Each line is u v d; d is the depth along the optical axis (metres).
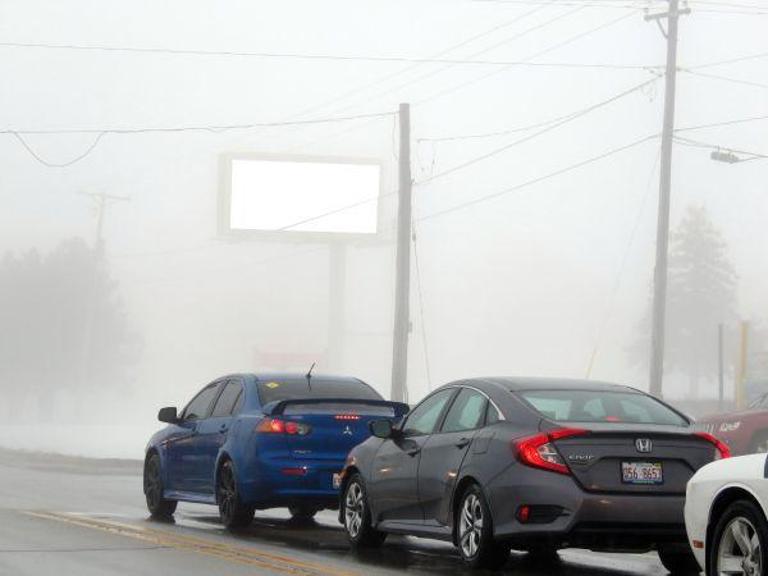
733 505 16.14
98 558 21.64
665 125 58.16
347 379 29.00
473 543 20.44
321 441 26.72
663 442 19.61
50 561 21.14
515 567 21.61
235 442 27.17
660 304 56.53
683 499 19.33
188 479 29.36
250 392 28.08
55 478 46.28
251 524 28.86
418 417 23.09
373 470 23.69
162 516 30.75
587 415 20.48
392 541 25.64
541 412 20.23
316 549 23.91
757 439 36.31
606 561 22.83
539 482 19.34
